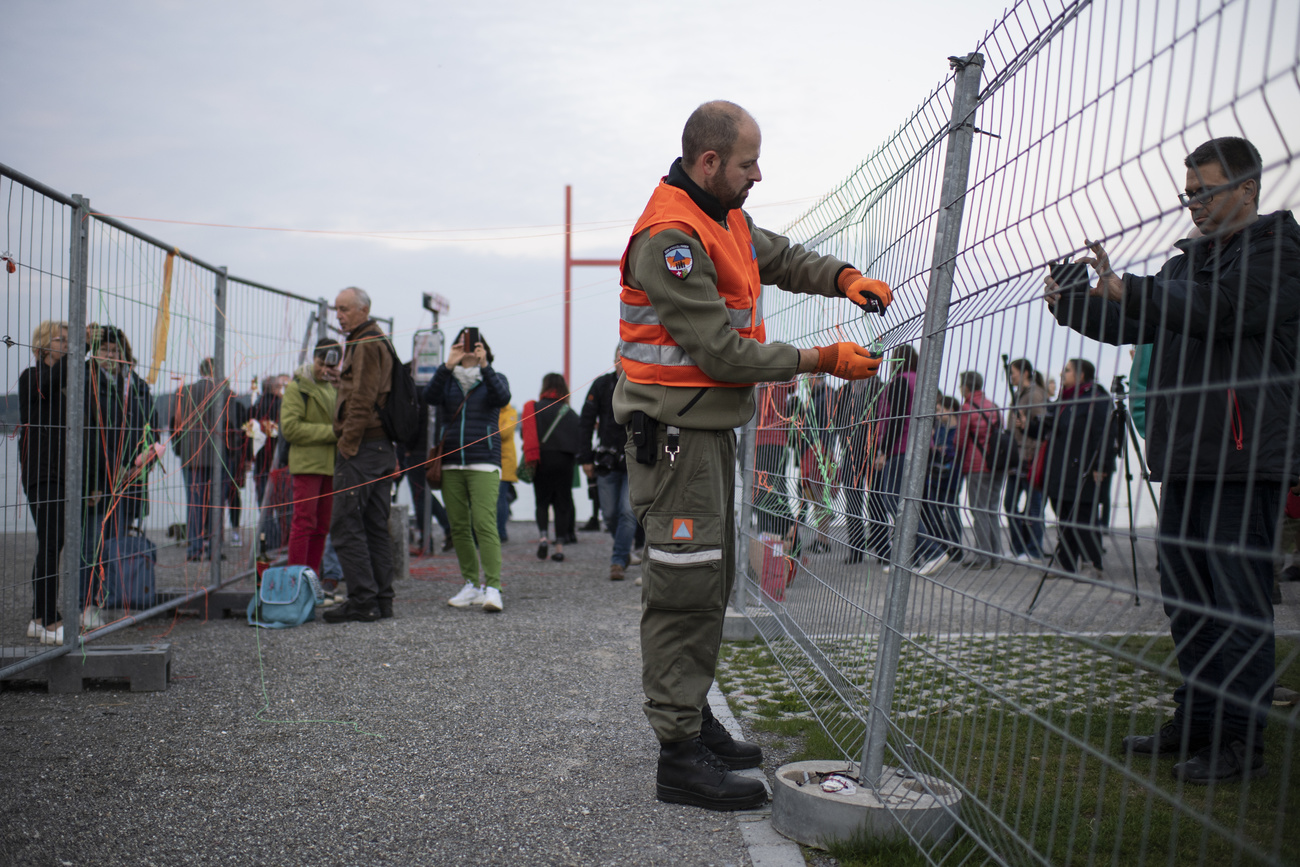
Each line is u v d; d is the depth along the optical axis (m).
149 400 5.06
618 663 4.45
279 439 7.17
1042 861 1.77
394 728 3.42
